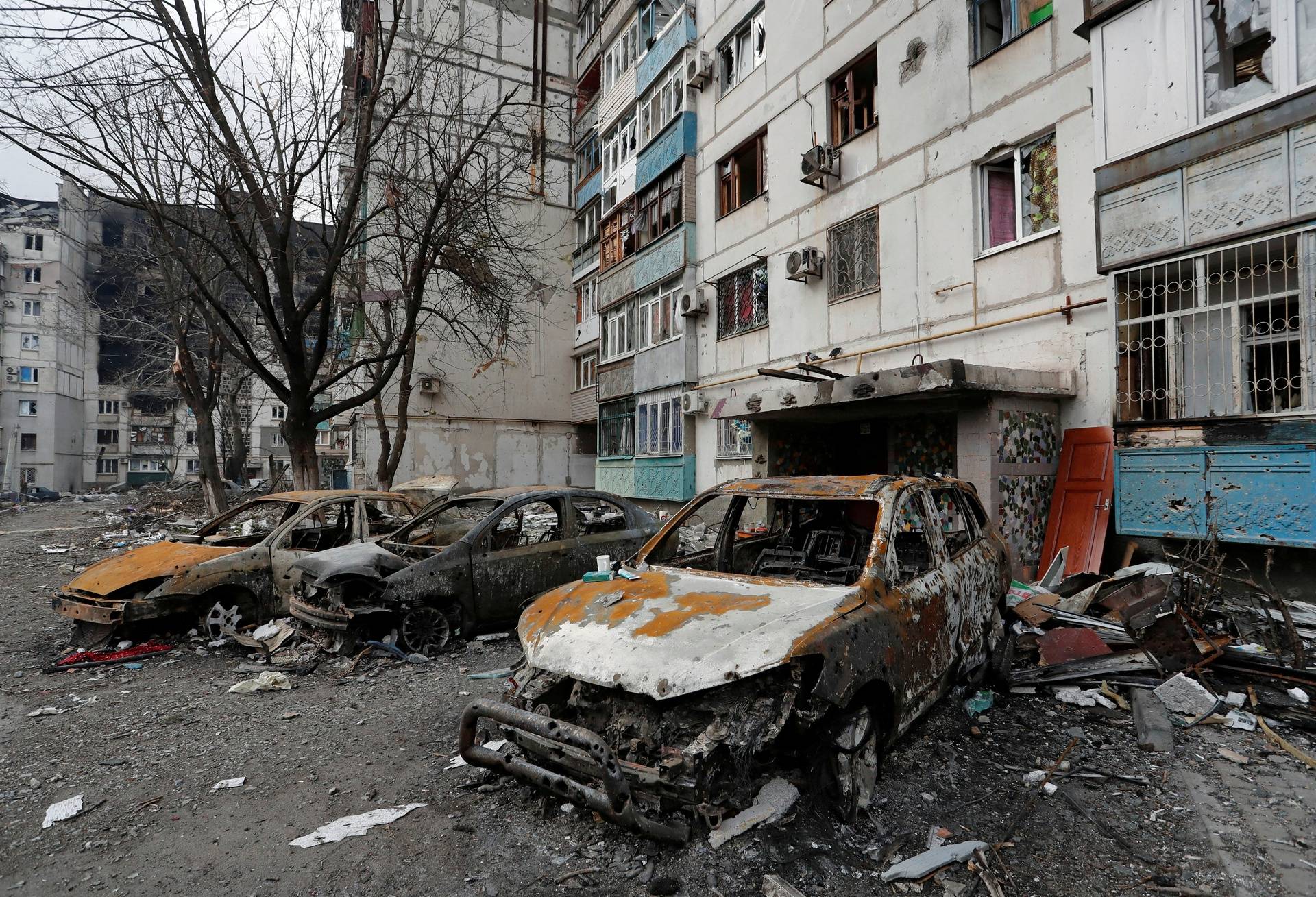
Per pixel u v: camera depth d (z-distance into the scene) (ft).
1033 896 8.89
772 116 45.65
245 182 35.22
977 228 32.48
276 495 26.76
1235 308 21.80
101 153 32.78
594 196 76.48
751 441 43.16
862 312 38.58
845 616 10.76
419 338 71.72
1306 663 16.62
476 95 80.07
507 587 22.06
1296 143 20.20
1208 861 9.59
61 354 169.07
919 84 35.22
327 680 18.70
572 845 10.25
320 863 10.03
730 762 9.86
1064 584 24.47
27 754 14.28
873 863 9.63
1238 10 21.62
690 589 12.59
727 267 50.21
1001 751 13.29
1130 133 24.17
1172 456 23.35
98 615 20.75
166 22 32.32
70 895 9.45
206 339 75.51
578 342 83.46
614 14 66.33
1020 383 26.58
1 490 144.66
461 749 10.98
